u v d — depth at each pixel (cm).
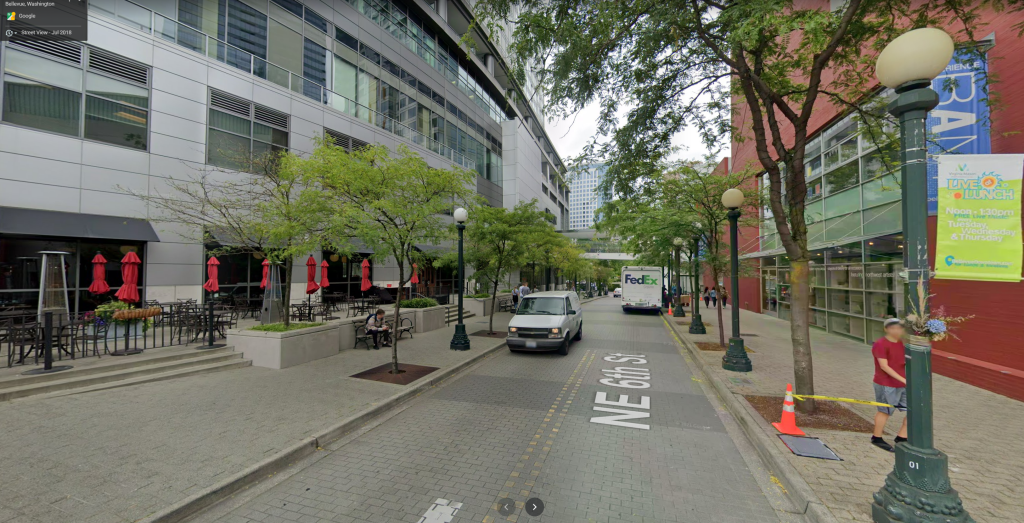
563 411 670
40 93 1138
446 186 940
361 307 1677
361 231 809
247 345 908
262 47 1673
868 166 1268
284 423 564
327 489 415
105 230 1197
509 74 795
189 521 355
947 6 637
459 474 449
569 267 3359
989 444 510
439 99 2761
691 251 1647
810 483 406
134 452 461
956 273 360
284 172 974
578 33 685
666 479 441
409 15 2511
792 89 835
